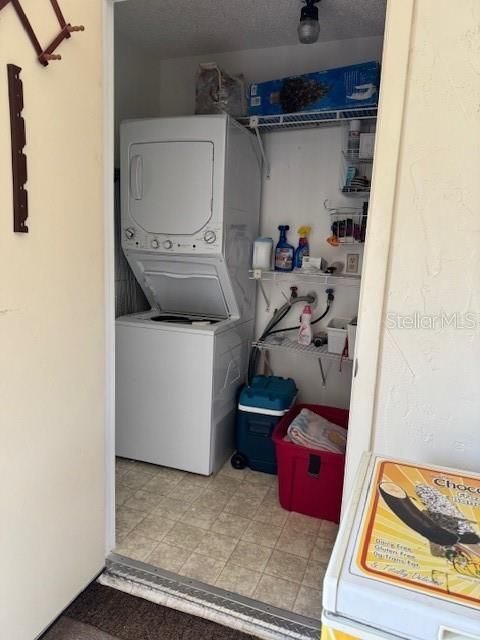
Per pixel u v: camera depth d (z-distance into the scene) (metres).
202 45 2.79
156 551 1.93
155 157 2.40
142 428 2.62
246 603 1.66
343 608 0.76
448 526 0.92
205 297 2.73
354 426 1.49
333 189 2.77
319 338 2.84
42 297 1.33
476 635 0.68
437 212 1.29
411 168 1.29
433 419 1.40
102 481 1.73
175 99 3.06
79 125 1.42
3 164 1.16
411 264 1.34
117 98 2.67
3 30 1.12
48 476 1.43
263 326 3.05
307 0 2.17
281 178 2.88
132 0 2.25
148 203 2.45
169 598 1.68
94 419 1.64
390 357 1.41
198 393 2.47
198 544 1.99
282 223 2.92
